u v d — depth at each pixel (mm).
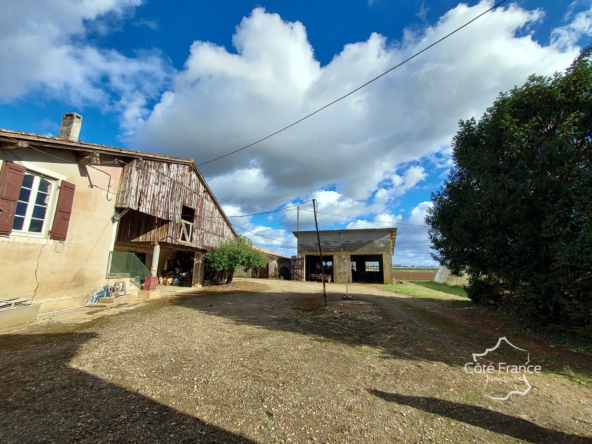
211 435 2391
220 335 5562
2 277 5922
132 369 3719
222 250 15820
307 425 2613
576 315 5684
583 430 2703
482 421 2803
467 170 8445
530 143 6254
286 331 6133
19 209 6398
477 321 7840
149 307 8320
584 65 6008
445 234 9820
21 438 2229
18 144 5977
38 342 4648
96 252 8570
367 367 4172
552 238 6281
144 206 10492
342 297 12562
